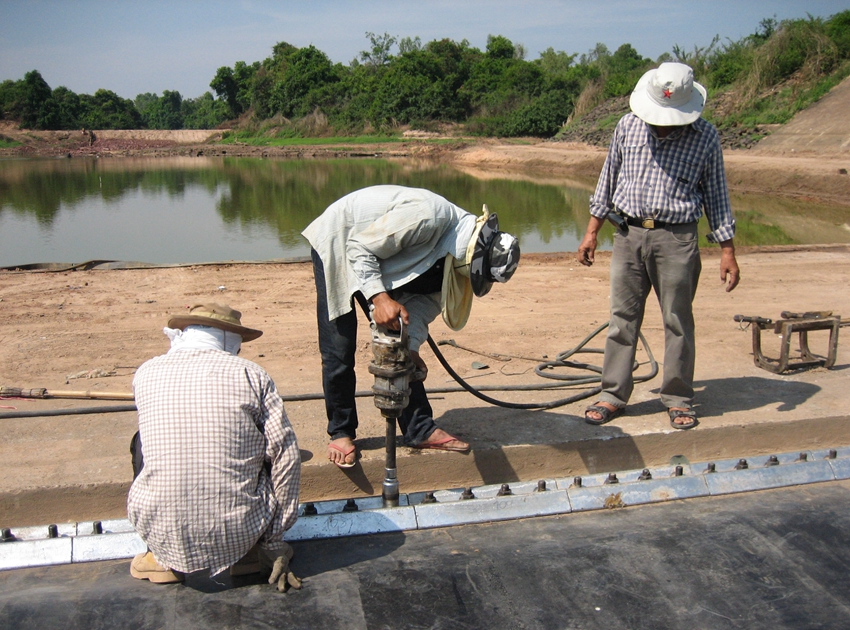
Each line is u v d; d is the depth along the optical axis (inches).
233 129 2851.9
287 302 293.1
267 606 109.3
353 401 147.9
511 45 2516.0
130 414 174.9
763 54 1141.7
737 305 293.6
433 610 109.3
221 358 111.2
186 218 638.5
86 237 531.8
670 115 146.6
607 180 163.0
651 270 159.0
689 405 169.8
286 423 111.4
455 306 141.7
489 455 155.1
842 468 156.3
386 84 2250.2
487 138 1851.6
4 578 119.6
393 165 1419.8
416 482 153.8
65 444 157.9
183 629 103.7
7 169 1438.2
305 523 131.9
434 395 187.8
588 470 161.8
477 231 133.4
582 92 1744.6
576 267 376.2
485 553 125.2
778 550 126.3
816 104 1020.5
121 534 127.7
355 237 131.2
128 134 2802.7
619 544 128.0
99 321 259.6
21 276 331.0
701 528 133.9
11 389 163.5
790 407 178.2
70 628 103.3
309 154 1930.4
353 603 110.6
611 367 169.2
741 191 784.9
